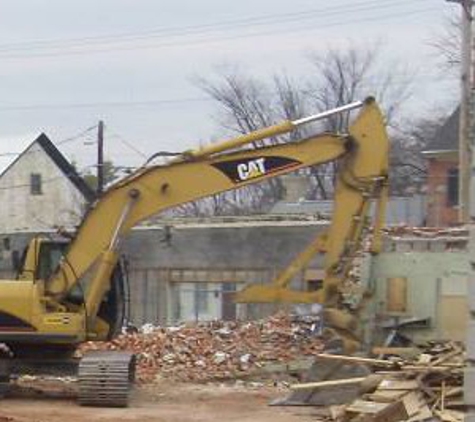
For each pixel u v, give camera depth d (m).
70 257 19.17
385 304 23.39
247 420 16.89
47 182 73.19
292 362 24.84
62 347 19.59
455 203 51.47
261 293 18.33
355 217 18.33
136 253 39.41
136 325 38.84
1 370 19.38
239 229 38.16
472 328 6.54
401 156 65.50
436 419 14.83
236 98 93.38
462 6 28.12
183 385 22.80
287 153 18.78
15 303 18.81
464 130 25.45
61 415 17.31
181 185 19.08
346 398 17.86
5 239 35.66
